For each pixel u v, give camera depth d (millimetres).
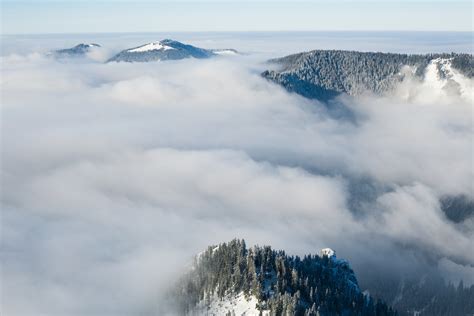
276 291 193750
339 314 197000
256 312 185625
